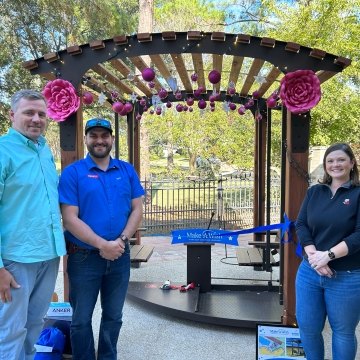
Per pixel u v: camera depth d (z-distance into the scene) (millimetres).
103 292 2678
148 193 10828
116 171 2605
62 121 3078
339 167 2252
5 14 11812
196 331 3564
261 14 10672
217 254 6543
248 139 11555
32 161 2223
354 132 8414
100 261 2518
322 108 7836
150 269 5621
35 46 12227
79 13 12383
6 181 2109
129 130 5512
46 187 2281
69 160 3117
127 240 2543
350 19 7789
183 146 13391
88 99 3277
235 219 9719
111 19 12695
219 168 13828
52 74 3172
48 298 2391
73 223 2408
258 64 3375
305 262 2400
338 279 2207
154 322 3756
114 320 2695
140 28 11227
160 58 3309
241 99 5203
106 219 2479
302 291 2381
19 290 2166
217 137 11891
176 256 6469
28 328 2385
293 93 2889
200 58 3404
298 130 2986
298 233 2404
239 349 3229
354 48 7465
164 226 9281
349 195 2227
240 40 2920
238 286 4211
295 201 3035
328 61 2922
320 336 2391
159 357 3102
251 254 5035
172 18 13844
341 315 2219
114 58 3059
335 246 2172
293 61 2947
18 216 2145
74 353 2607
